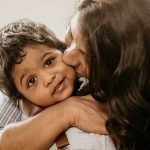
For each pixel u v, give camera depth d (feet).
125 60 2.03
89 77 2.16
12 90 2.55
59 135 2.17
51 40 2.52
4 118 3.12
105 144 2.05
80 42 2.14
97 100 2.18
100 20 2.05
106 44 2.04
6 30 2.55
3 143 2.27
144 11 2.06
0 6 4.68
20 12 4.72
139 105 2.06
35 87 2.38
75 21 2.17
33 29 2.53
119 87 2.06
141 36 2.03
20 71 2.40
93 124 2.11
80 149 2.05
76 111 2.15
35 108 2.51
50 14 4.65
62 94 2.33
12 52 2.39
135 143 2.10
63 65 2.36
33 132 2.21
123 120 2.06
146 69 2.06
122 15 2.03
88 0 2.15
